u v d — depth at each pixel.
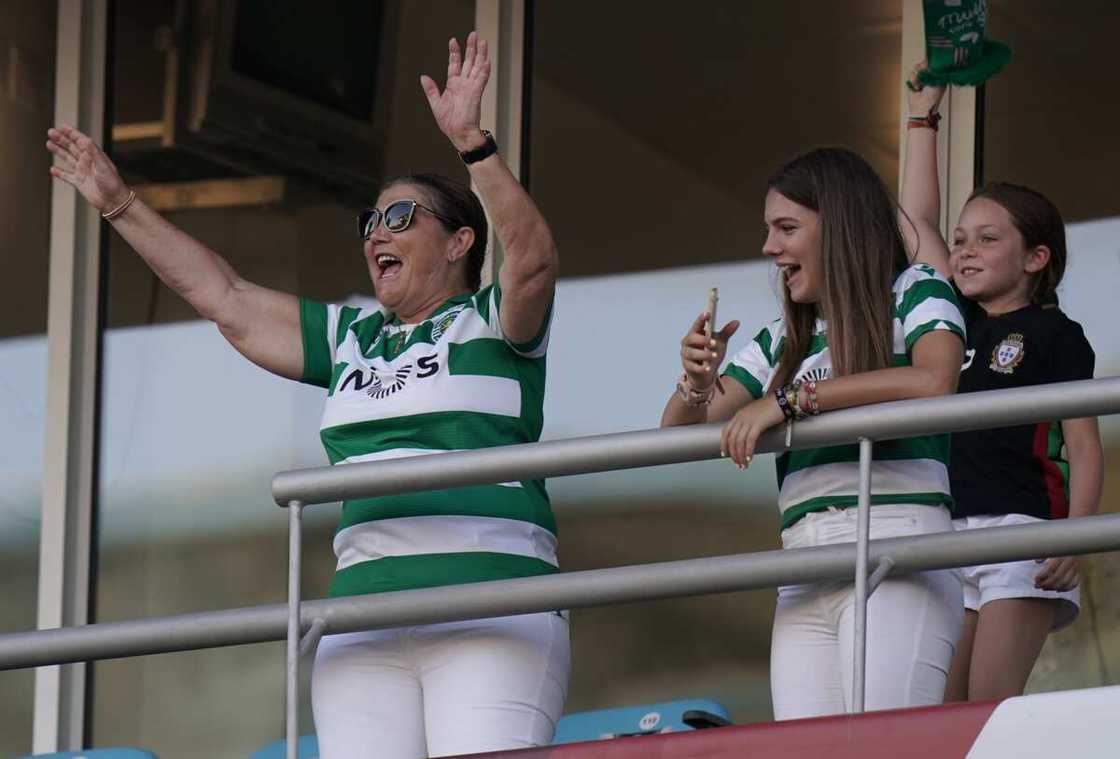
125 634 12.05
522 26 20.11
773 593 18.02
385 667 11.88
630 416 19.00
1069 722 10.50
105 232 21.03
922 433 11.04
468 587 11.48
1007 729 10.59
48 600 20.25
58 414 20.59
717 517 18.48
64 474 20.45
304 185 20.70
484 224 12.95
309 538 19.72
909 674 11.26
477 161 11.89
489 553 11.90
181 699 19.64
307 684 19.30
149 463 20.47
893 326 11.60
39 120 21.39
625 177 19.56
